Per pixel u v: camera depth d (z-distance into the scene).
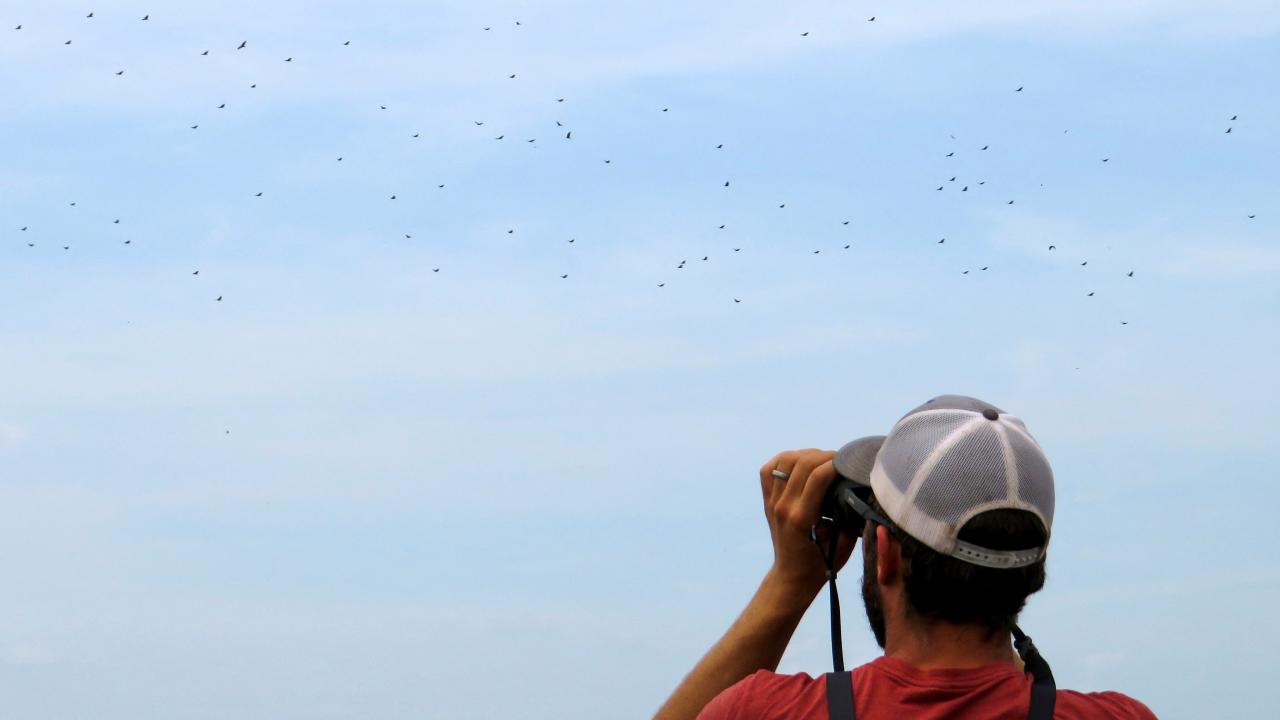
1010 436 3.04
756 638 3.54
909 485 3.04
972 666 3.05
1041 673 3.12
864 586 3.33
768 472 3.62
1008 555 2.96
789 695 3.11
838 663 3.22
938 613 3.05
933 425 3.10
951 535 2.96
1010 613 3.07
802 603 3.55
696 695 3.56
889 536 3.15
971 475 2.97
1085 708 3.01
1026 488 2.98
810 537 3.49
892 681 3.05
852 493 3.32
